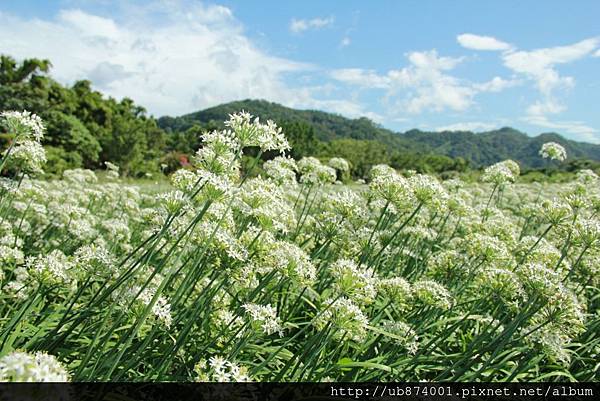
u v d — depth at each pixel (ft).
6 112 17.51
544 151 39.50
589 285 29.55
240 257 17.01
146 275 18.74
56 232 31.91
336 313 15.53
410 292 20.56
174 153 182.39
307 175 32.09
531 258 24.61
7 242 23.56
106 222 29.91
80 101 197.67
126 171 162.61
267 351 17.74
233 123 17.53
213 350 17.24
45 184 45.55
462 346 22.89
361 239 24.04
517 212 50.16
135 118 229.66
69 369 15.17
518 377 20.22
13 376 8.63
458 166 237.04
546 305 18.37
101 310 17.42
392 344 21.11
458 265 27.17
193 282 18.63
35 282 16.69
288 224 24.95
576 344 21.33
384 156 265.54
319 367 18.26
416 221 36.14
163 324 15.81
